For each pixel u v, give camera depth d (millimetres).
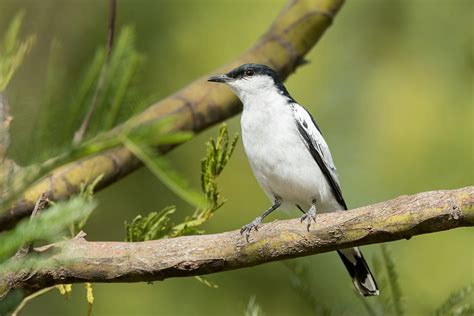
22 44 2932
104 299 11758
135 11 11609
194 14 11914
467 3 12070
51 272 5164
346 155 12109
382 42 12539
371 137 12242
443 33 12188
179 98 7750
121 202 11781
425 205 5199
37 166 2219
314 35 8648
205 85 7922
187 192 2268
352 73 12531
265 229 5621
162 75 11664
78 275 5336
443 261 11547
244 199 12352
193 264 5547
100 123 2357
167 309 11695
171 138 2379
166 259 5496
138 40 11602
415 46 12383
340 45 12688
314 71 12688
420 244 11680
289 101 9555
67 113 2283
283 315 11742
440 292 11375
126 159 6801
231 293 11789
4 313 2541
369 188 11906
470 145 11977
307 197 9625
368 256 10117
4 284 3490
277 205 9875
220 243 5598
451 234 11688
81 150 2232
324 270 10867
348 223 5387
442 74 12273
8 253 2213
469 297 5234
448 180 11922
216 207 5988
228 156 5875
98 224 11703
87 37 11250
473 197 5102
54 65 2436
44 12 10844
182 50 11805
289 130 9289
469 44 12047
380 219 5309
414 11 12352
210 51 11844
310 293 5082
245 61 8609
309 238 5516
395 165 12062
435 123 12141
